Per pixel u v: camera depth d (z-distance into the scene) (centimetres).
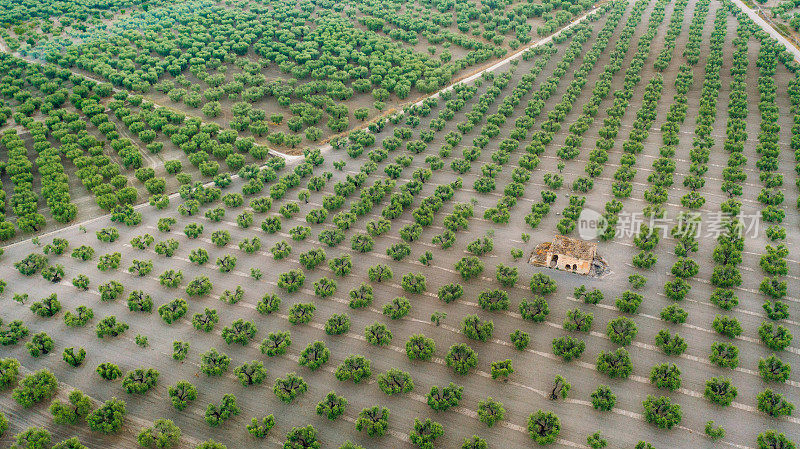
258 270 14450
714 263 14038
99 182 18075
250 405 11144
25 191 17338
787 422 10269
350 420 10819
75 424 10800
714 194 16725
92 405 11000
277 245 15088
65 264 15138
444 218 16400
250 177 18600
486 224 16162
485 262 14650
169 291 14125
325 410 10688
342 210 17075
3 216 16538
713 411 10556
